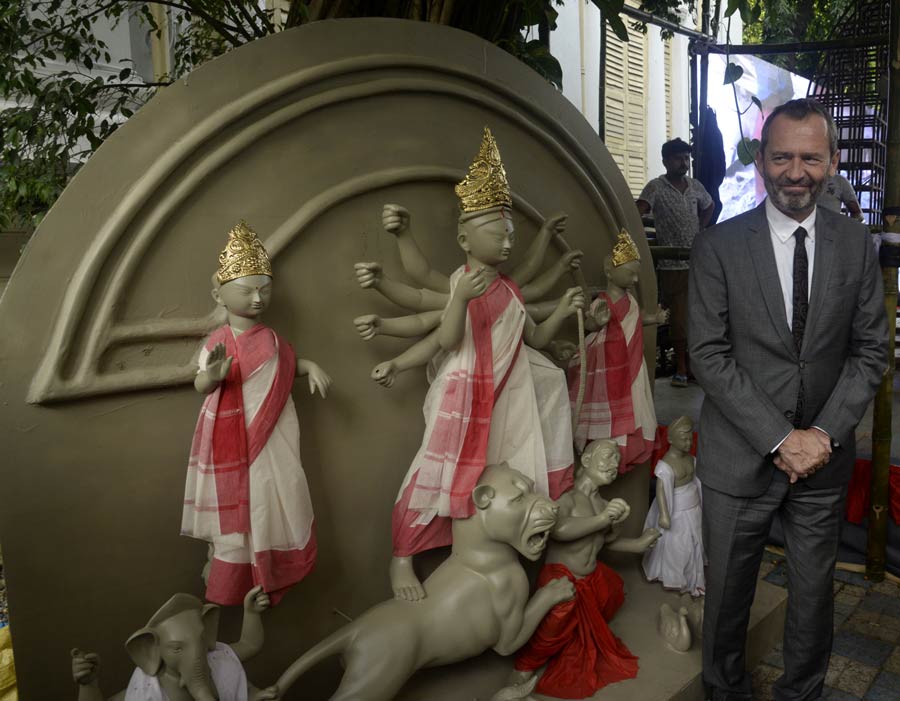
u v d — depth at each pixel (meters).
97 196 1.62
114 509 1.71
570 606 2.15
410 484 2.06
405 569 2.07
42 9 2.92
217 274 1.71
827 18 5.64
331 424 2.05
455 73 2.19
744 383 2.05
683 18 5.25
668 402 4.82
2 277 2.71
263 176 1.86
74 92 2.38
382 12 2.46
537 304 2.39
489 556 2.04
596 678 2.21
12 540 1.59
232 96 1.78
